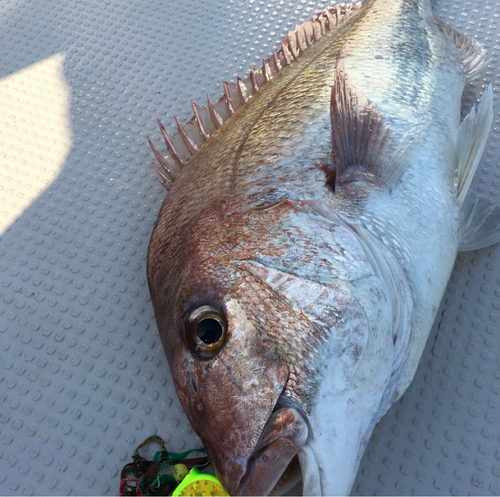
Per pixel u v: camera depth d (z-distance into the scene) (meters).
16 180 0.58
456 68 0.50
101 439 0.45
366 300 0.34
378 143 0.40
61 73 0.65
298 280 0.33
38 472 0.44
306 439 0.31
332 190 0.38
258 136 0.41
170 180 0.46
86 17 0.70
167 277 0.37
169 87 0.63
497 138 0.53
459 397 0.43
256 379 0.31
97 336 0.49
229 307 0.32
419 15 0.50
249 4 0.68
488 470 0.41
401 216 0.39
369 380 0.33
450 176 0.43
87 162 0.59
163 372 0.47
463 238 0.46
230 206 0.37
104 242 0.54
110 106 0.62
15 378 0.48
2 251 0.54
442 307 0.46
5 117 0.62
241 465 0.30
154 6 0.70
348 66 0.46
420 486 0.41
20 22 0.71
